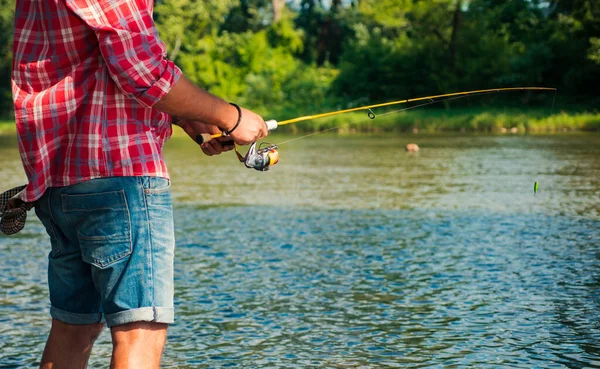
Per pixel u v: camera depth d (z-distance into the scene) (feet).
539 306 19.06
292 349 16.16
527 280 21.77
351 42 178.91
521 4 169.37
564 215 32.99
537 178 47.34
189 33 197.16
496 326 17.49
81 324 8.77
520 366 14.93
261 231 30.53
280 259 25.26
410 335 16.97
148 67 7.64
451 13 164.66
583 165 55.47
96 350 16.14
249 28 223.30
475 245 26.91
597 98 144.15
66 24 7.79
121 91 7.86
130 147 7.95
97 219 7.96
